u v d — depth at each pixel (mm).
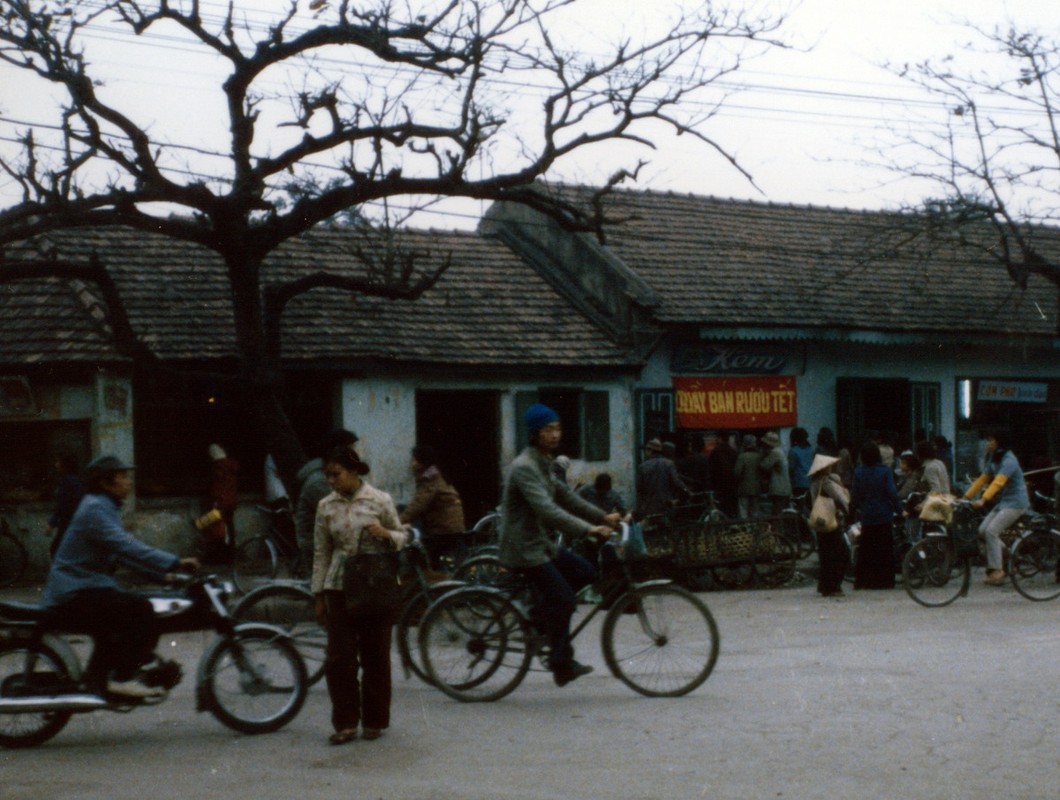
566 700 10102
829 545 17688
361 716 8945
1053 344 29359
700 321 25016
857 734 8547
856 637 13406
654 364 25500
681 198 30547
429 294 24547
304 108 16766
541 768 7746
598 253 25734
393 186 17422
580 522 9867
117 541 8773
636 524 10375
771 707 9562
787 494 23375
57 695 8594
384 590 8617
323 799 7098
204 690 8906
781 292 27141
